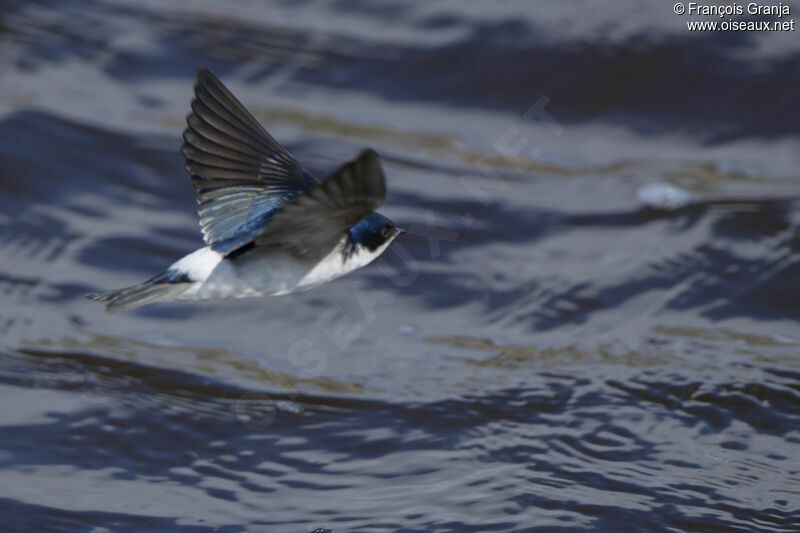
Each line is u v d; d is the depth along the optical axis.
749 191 18.34
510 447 13.13
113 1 23.88
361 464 13.04
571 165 19.52
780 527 11.44
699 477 12.36
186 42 22.56
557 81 20.91
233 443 13.52
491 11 22.19
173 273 8.54
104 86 21.48
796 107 19.80
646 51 20.97
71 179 18.92
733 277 16.39
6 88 21.02
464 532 11.58
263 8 23.56
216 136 9.27
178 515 12.11
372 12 22.95
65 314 16.16
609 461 12.77
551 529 11.53
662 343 15.15
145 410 14.09
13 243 17.50
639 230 17.75
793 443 12.95
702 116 20.09
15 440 13.41
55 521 11.92
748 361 14.56
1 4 23.45
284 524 11.94
